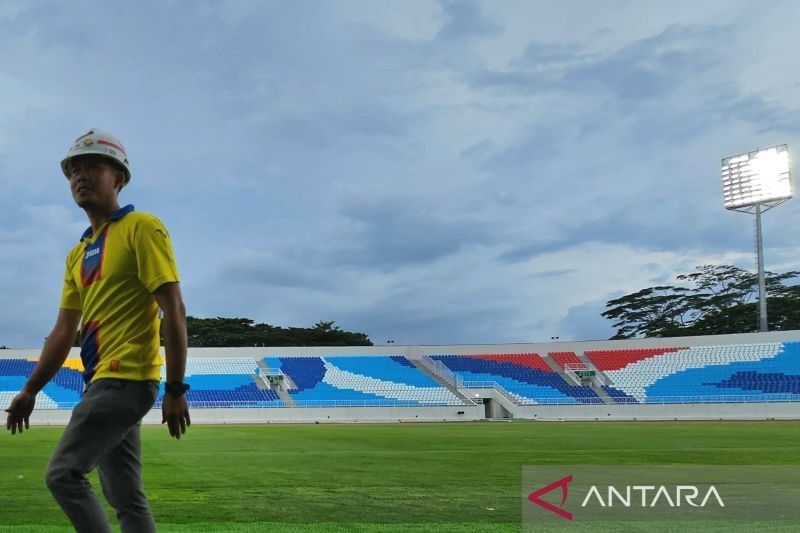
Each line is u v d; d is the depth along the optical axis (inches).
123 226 141.1
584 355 2073.1
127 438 146.4
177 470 485.7
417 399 1895.9
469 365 2101.4
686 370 1895.9
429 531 249.3
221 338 2940.5
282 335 3036.4
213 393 1882.4
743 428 1189.1
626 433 1052.5
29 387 155.2
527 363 2090.3
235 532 248.1
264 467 507.8
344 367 2068.2
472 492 360.8
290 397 1888.5
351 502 324.2
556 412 1791.3
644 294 3090.6
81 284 145.0
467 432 1101.7
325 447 737.0
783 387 1720.0
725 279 3002.0
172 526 260.5
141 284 140.6
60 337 157.1
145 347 140.1
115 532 243.3
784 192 1984.5
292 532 248.4
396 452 660.7
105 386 134.6
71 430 131.6
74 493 128.6
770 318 2716.5
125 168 150.5
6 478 432.5
